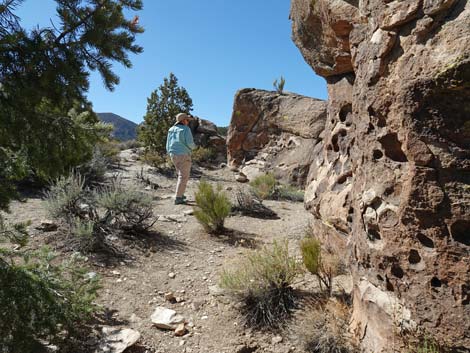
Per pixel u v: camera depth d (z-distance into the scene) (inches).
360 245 110.4
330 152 192.1
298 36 191.2
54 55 89.0
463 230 81.7
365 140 109.5
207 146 629.9
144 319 130.5
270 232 241.6
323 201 180.2
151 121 536.4
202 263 184.4
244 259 178.9
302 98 509.7
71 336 107.6
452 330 81.0
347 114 174.1
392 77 94.4
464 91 78.1
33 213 223.5
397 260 93.7
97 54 95.8
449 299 82.2
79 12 90.0
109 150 443.2
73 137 100.2
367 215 105.0
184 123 302.8
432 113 83.0
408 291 90.5
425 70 83.2
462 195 80.2
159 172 462.0
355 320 112.9
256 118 541.3
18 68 85.7
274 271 141.1
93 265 164.2
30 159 92.3
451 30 80.5
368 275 107.3
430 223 85.3
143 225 219.3
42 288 90.2
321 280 150.1
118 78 101.7
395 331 92.7
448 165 81.0
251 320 130.3
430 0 85.0
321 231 186.7
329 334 109.3
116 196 209.8
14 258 153.1
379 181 101.3
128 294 146.0
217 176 498.3
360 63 113.3
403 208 90.4
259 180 379.9
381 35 99.5
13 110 86.7
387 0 97.6
